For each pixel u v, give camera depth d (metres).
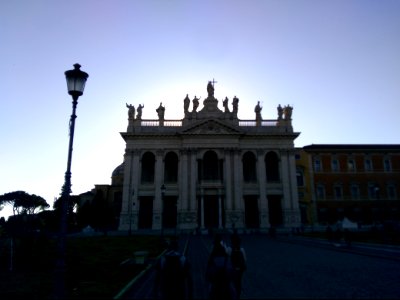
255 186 67.12
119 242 38.47
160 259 9.98
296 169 72.19
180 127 67.81
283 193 66.62
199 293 12.66
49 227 75.06
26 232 27.19
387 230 40.53
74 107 12.09
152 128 68.38
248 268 18.41
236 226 62.97
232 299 8.30
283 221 65.50
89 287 13.80
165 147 67.44
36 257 23.23
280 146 68.75
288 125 69.56
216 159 71.38
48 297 12.85
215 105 69.69
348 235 30.69
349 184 71.94
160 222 63.97
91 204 80.69
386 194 71.81
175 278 9.11
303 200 70.62
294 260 21.81
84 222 77.38
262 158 68.12
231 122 68.56
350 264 19.75
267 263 20.45
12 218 34.41
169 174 70.88
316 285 13.66
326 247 30.59
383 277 15.35
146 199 68.62
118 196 90.12
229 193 64.62
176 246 10.16
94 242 38.72
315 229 61.53
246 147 68.38
